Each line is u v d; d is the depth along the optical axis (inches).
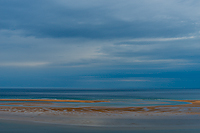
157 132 375.2
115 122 488.4
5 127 410.6
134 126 435.5
